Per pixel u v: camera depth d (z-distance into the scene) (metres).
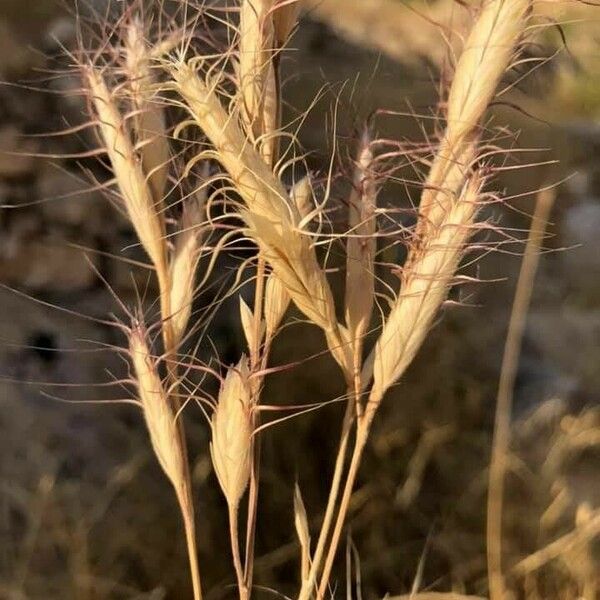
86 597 0.20
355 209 0.09
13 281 0.28
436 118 0.09
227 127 0.08
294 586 0.22
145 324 0.10
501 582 0.19
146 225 0.09
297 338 0.25
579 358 0.41
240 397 0.09
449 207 0.09
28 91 0.31
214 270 0.25
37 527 0.20
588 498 0.28
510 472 0.26
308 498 0.24
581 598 0.21
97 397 0.25
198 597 0.10
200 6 0.09
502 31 0.08
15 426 0.23
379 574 0.23
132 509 0.22
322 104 0.23
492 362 0.33
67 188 0.30
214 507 0.23
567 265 0.51
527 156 0.40
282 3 0.08
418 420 0.27
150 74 0.09
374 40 0.63
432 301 0.09
